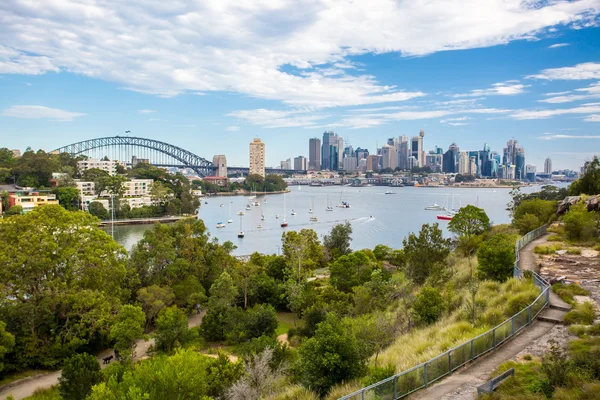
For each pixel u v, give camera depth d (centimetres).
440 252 4875
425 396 1719
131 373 2603
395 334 3162
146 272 6619
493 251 3634
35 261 4656
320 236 15988
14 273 4681
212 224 19050
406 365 2145
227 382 3034
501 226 7544
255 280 6888
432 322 3197
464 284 3903
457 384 1789
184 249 7319
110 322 4738
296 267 7500
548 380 1595
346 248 10944
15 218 5009
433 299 3306
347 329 2870
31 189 18675
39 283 4900
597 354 1727
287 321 6266
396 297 4669
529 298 2645
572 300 2548
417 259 4897
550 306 2523
